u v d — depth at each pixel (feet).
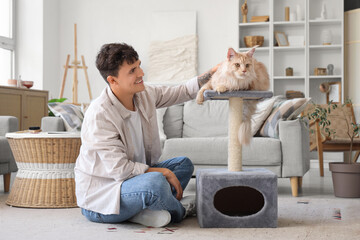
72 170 8.95
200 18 20.52
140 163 6.90
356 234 6.39
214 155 10.86
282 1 19.90
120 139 7.00
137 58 6.91
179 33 20.53
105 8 21.21
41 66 20.03
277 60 20.07
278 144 10.57
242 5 19.86
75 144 8.89
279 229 6.72
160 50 20.59
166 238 6.13
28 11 20.13
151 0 20.89
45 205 8.68
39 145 8.76
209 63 20.43
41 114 18.04
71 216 7.79
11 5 20.01
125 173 6.66
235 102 7.07
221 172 6.99
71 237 6.23
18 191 8.94
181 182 8.03
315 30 19.79
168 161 8.04
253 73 6.77
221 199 7.89
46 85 20.36
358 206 8.93
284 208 8.69
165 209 6.72
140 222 6.98
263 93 6.76
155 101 7.68
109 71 6.80
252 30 20.17
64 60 21.47
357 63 19.04
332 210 8.45
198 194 7.04
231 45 20.27
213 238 6.14
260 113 11.40
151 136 7.45
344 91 19.33
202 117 12.96
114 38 21.15
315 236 6.27
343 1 18.99
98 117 6.79
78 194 7.09
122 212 6.77
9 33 20.02
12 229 6.77
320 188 12.06
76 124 11.80
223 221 6.81
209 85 7.16
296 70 19.94
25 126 16.79
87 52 21.33
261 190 6.79
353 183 10.16
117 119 6.84
